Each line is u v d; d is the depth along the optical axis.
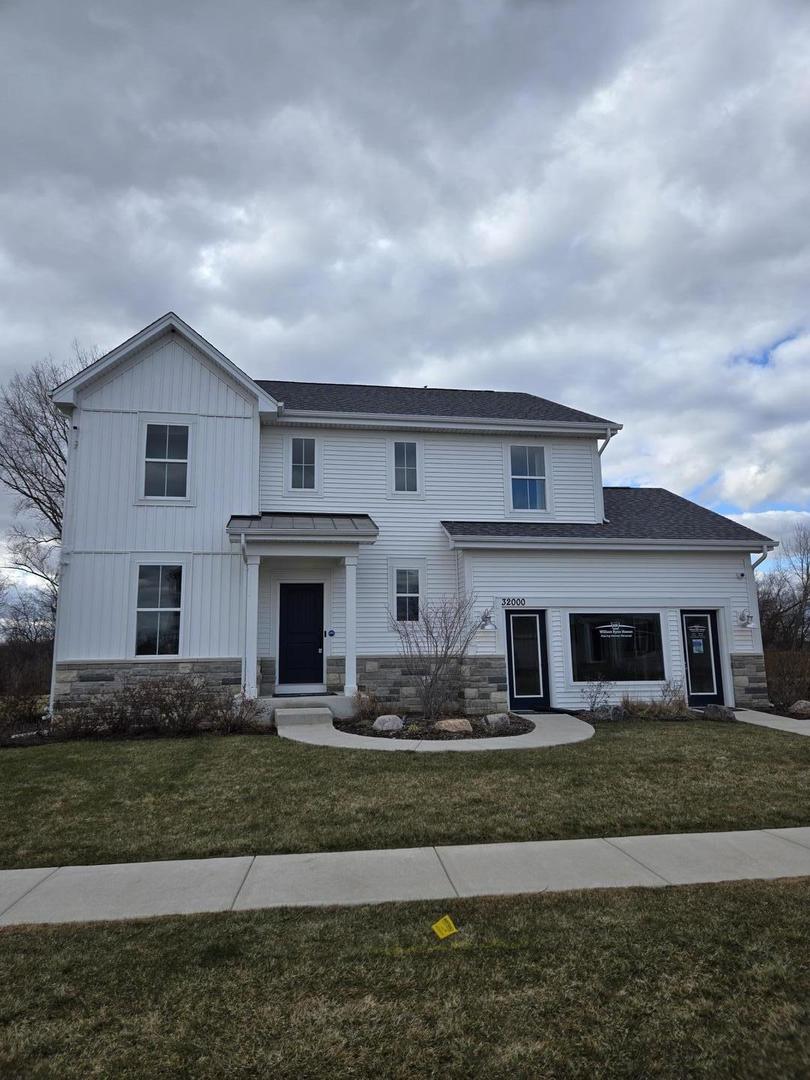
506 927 4.14
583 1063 2.82
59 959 3.77
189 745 10.05
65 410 13.90
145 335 13.80
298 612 14.46
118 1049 2.91
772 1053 2.86
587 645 14.77
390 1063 2.81
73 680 12.87
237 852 5.73
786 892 4.67
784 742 10.30
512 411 16.66
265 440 14.97
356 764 8.75
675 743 10.21
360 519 14.51
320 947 3.89
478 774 8.21
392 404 16.39
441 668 13.20
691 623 15.29
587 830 6.21
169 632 13.41
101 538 13.36
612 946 3.87
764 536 15.59
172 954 3.82
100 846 5.89
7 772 8.41
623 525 16.14
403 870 5.23
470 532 14.75
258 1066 2.80
